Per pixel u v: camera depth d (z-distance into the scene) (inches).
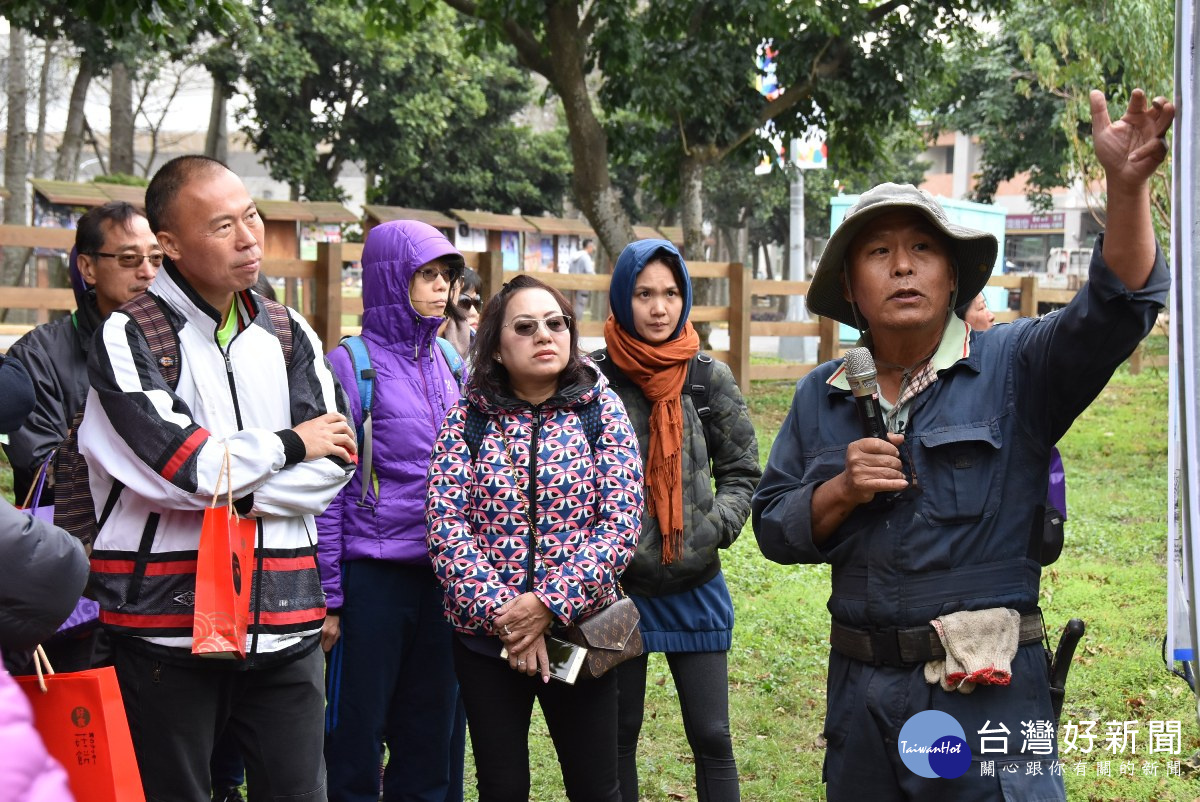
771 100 553.6
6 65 1045.8
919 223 98.6
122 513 109.0
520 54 493.7
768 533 105.3
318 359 121.4
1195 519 75.7
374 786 144.8
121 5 333.7
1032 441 97.3
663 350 143.6
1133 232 86.5
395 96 932.0
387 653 142.9
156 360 109.6
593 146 492.4
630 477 124.9
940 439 96.9
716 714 141.0
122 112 903.1
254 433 108.0
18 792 49.1
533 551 121.6
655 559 139.4
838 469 103.3
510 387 128.3
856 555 99.4
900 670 97.0
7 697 50.9
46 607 90.7
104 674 94.1
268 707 112.4
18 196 800.3
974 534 96.1
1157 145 84.7
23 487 144.0
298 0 874.1
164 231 110.6
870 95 550.6
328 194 965.2
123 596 107.1
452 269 153.4
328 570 140.6
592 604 120.3
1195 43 75.9
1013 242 1999.3
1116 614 244.8
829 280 106.1
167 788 108.7
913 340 101.6
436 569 121.6
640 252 144.0
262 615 109.0
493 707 122.3
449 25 946.1
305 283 369.7
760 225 1551.4
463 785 162.7
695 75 501.7
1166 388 577.3
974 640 92.7
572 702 123.0
